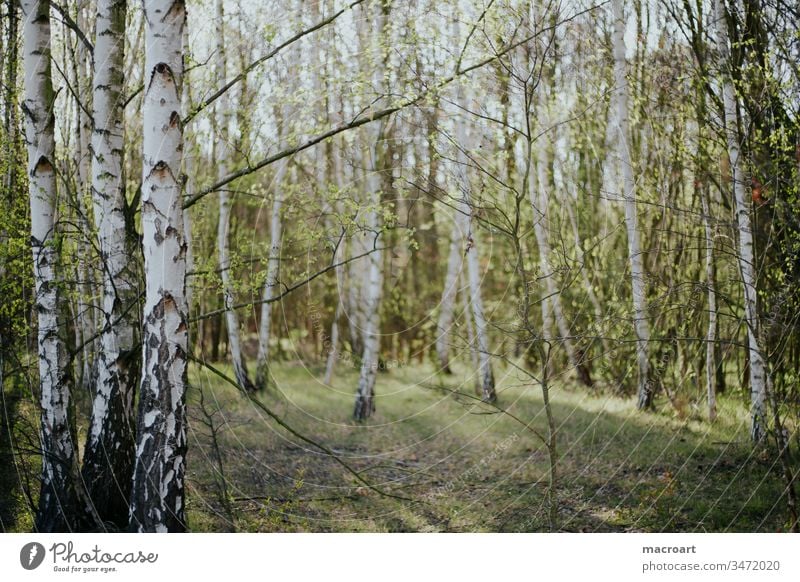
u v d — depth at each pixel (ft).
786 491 19.01
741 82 24.38
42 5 19.19
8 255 20.38
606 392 34.81
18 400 23.21
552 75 33.91
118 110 19.80
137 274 20.06
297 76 30.32
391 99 25.55
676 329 29.91
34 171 18.84
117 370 19.29
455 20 25.40
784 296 22.50
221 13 29.32
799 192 23.11
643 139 32.58
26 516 19.77
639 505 21.79
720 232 25.77
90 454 19.13
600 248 33.17
